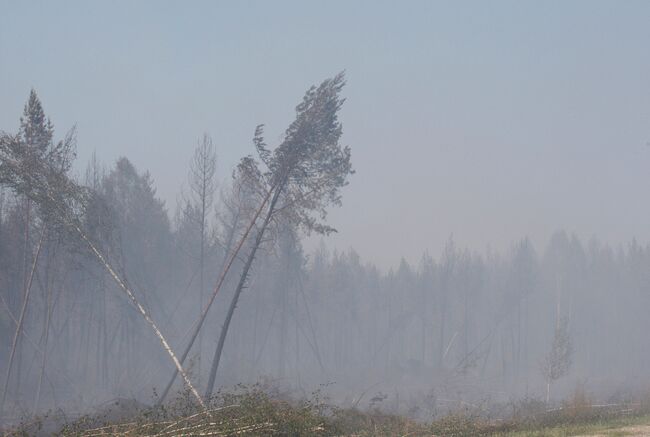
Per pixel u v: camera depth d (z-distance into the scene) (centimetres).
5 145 2716
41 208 2845
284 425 1711
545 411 2769
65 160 2892
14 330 3694
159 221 4509
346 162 2900
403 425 2056
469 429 2039
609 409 2820
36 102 2841
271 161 2894
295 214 2933
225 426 1636
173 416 1777
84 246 2903
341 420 1998
